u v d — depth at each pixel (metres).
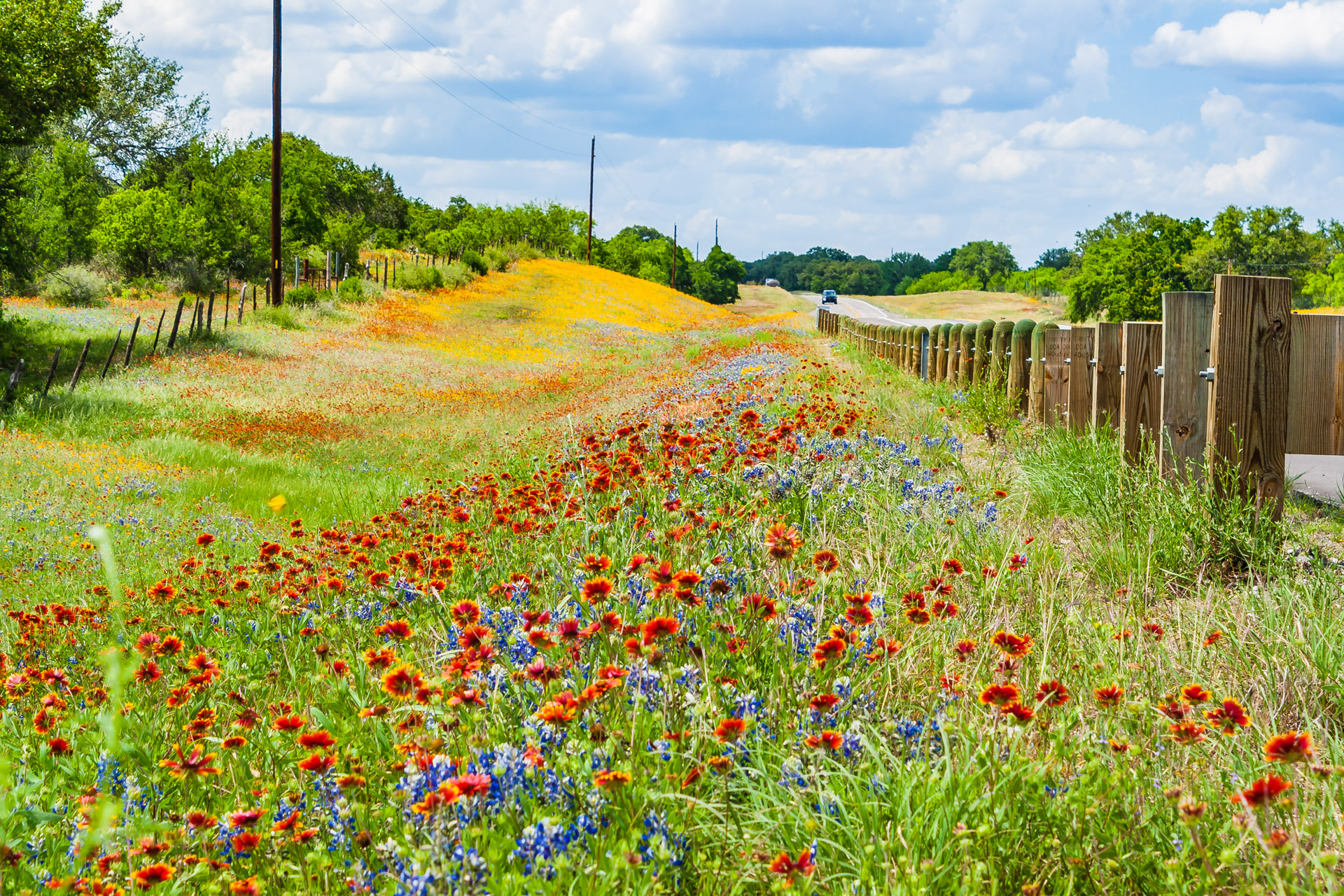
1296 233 86.81
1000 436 8.30
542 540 4.93
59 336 23.48
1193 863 2.08
